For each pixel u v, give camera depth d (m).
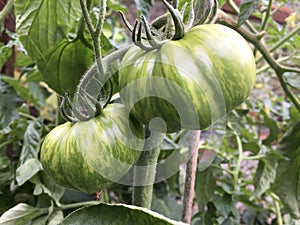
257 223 0.39
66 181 0.19
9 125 0.31
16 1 0.26
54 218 0.26
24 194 0.30
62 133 0.19
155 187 0.33
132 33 0.17
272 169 0.32
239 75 0.16
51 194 0.27
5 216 0.24
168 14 0.17
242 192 0.38
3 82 0.32
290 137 0.32
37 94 0.37
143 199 0.21
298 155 0.32
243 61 0.16
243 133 0.36
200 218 0.32
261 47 0.25
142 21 0.16
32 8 0.26
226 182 0.33
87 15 0.18
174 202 0.33
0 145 0.31
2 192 0.30
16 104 0.32
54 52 0.27
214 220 0.34
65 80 0.28
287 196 0.32
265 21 0.27
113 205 0.20
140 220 0.20
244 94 0.17
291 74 0.34
